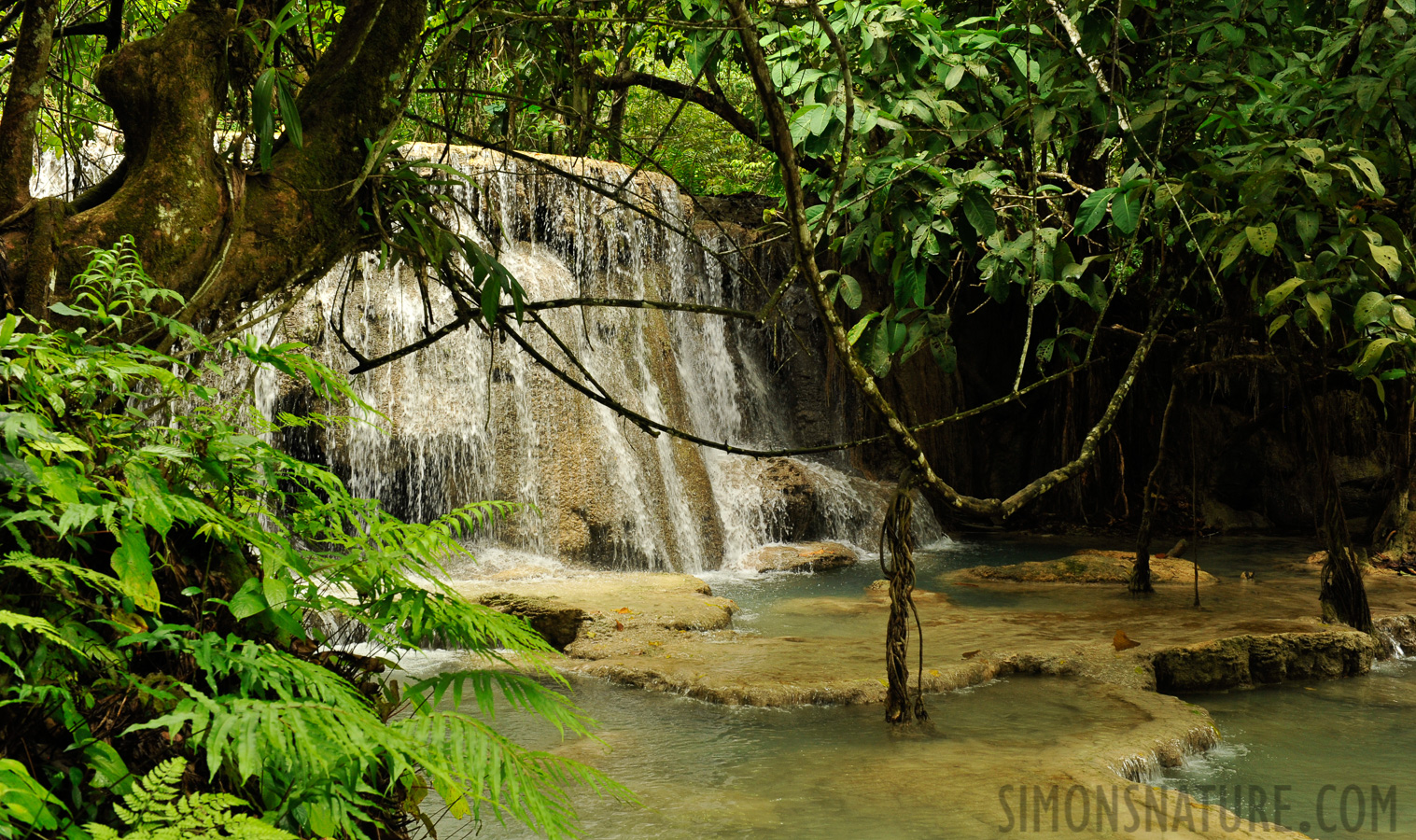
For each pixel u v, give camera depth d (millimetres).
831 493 14586
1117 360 16719
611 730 5559
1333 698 6777
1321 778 5066
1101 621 8320
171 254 2824
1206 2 6250
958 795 4473
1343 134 5535
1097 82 5371
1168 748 5301
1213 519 16625
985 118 5258
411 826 3789
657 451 13000
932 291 16844
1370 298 4555
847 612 9289
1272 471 16812
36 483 1634
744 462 14656
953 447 16922
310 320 11016
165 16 5520
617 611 8047
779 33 5352
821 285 3352
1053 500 17047
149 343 2793
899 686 5570
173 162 2893
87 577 1659
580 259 13453
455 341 11773
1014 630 7980
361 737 1617
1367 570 11375
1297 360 7680
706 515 13266
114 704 1774
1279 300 4613
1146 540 9922
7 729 1619
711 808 4336
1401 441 12031
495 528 11383
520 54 5199
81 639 1729
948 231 4922
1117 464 16906
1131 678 6625
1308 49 6664
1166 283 6980
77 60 4734
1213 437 17031
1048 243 4996
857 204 5223
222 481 2084
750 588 11273
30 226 2600
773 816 4246
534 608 7836
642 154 4422
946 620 8555
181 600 2000
